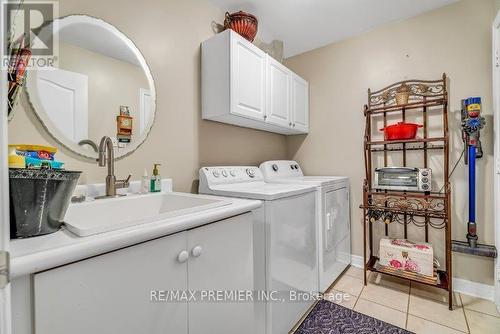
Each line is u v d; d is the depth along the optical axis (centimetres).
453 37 187
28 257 48
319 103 256
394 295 182
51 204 63
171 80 155
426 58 198
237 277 104
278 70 207
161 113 149
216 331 94
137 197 119
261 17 204
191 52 169
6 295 40
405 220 207
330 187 194
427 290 188
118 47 129
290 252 143
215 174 168
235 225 103
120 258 65
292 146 276
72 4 112
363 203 210
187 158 166
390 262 188
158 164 141
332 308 166
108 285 62
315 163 259
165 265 75
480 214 176
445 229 174
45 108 104
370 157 215
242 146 216
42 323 51
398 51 211
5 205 40
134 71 135
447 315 157
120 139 129
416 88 199
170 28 155
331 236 193
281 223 135
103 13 123
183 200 124
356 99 233
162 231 72
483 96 175
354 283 200
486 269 176
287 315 139
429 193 182
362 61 230
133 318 67
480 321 150
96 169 120
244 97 168
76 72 113
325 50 252
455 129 186
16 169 56
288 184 187
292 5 190
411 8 194
